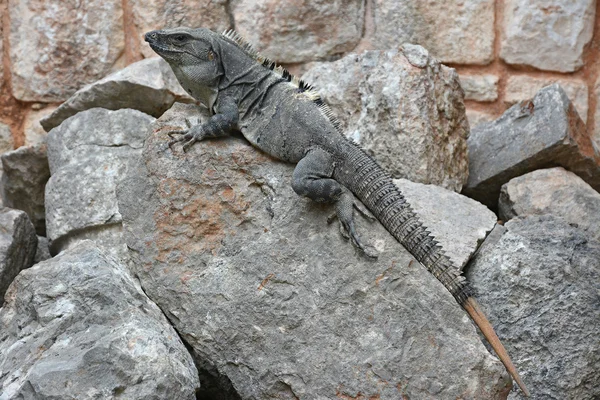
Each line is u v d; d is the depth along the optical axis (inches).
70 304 416.2
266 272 439.5
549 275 471.5
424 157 580.1
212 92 474.0
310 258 438.3
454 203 531.8
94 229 565.3
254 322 433.4
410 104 585.3
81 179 572.7
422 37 761.0
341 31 763.4
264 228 451.2
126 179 476.1
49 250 597.0
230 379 433.7
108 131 589.6
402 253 431.8
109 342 385.1
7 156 656.4
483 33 761.0
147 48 754.8
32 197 668.1
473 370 406.6
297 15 757.3
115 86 618.2
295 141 452.1
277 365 423.8
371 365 412.8
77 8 751.7
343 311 426.0
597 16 761.6
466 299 425.1
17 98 756.0
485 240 512.4
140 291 448.5
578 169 616.7
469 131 631.2
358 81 616.7
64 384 371.9
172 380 380.8
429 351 412.8
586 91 764.6
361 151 449.1
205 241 458.0
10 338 425.7
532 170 618.8
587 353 454.0
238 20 756.0
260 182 459.2
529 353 460.1
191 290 448.1
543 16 755.4
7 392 385.7
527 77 764.6
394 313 421.7
